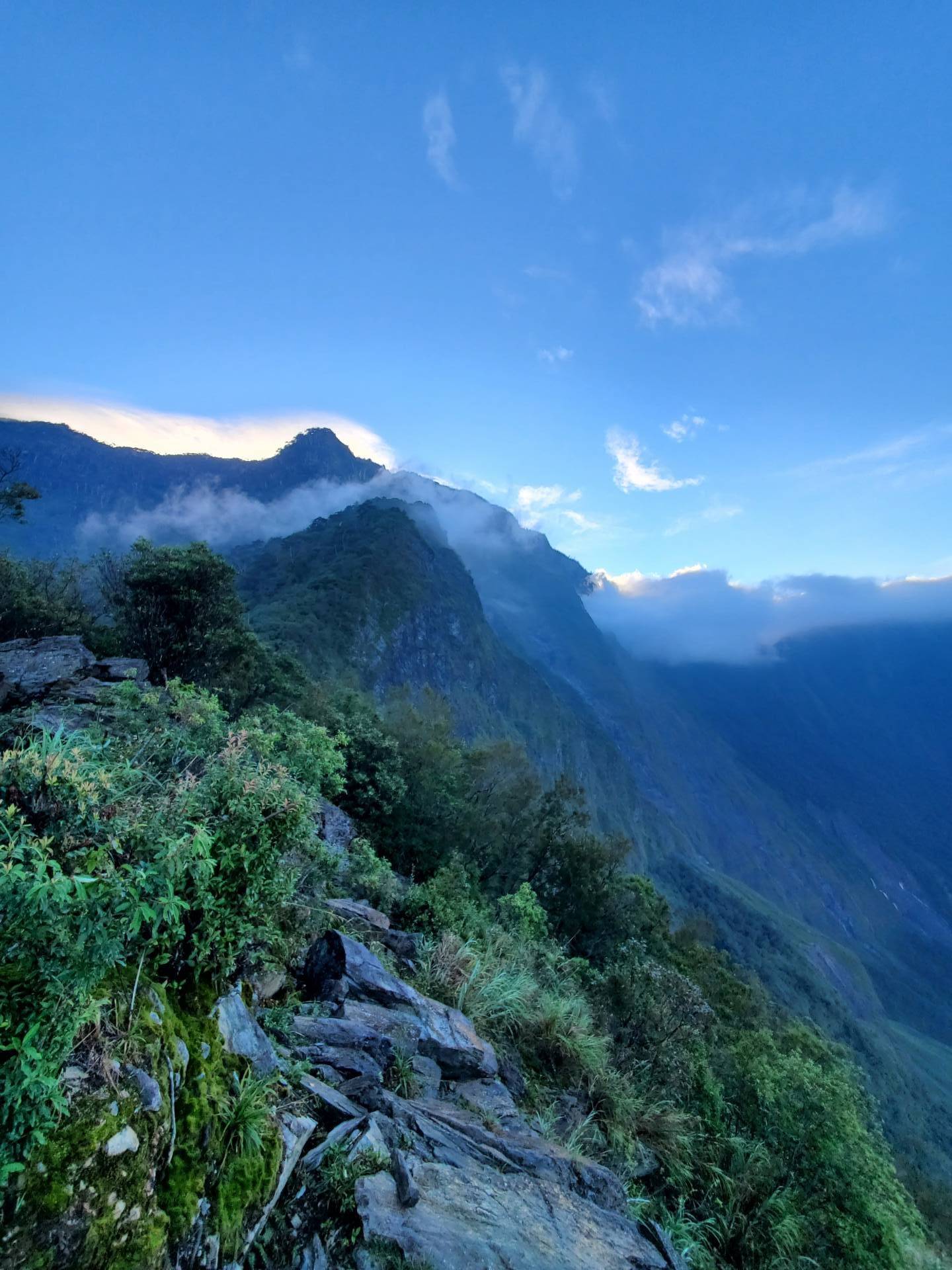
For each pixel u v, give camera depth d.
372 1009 6.20
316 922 7.37
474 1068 6.59
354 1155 3.89
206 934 3.50
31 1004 2.23
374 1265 3.31
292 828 3.91
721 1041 15.09
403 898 11.89
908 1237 10.29
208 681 24.17
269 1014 4.93
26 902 2.26
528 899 15.82
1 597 21.52
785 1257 8.18
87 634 22.83
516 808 28.55
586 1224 4.64
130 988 2.98
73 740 3.82
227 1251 2.76
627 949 12.73
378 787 20.28
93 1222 2.21
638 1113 8.71
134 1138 2.50
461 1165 4.57
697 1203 8.52
